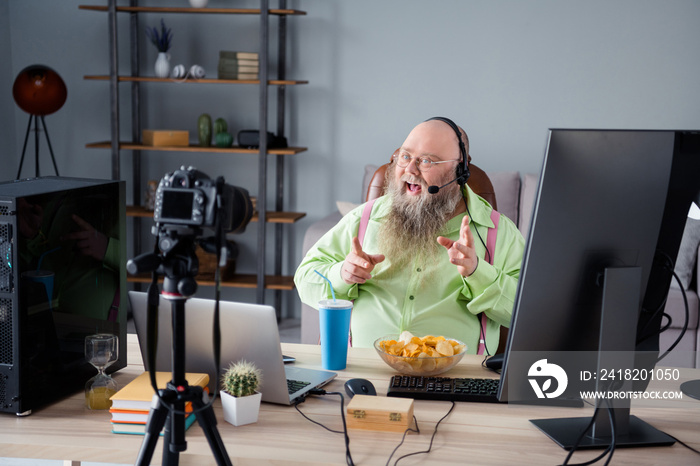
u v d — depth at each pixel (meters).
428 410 1.18
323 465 0.98
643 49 3.70
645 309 1.06
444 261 1.72
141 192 4.07
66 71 4.04
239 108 3.97
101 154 4.10
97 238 1.30
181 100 3.98
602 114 3.78
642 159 0.96
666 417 1.17
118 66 3.97
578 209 0.96
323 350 1.38
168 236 0.90
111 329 1.35
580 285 1.00
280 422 1.13
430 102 3.87
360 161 3.96
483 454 1.02
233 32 3.90
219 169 4.06
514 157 3.86
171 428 0.91
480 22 3.77
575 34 3.73
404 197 1.75
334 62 3.88
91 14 3.98
